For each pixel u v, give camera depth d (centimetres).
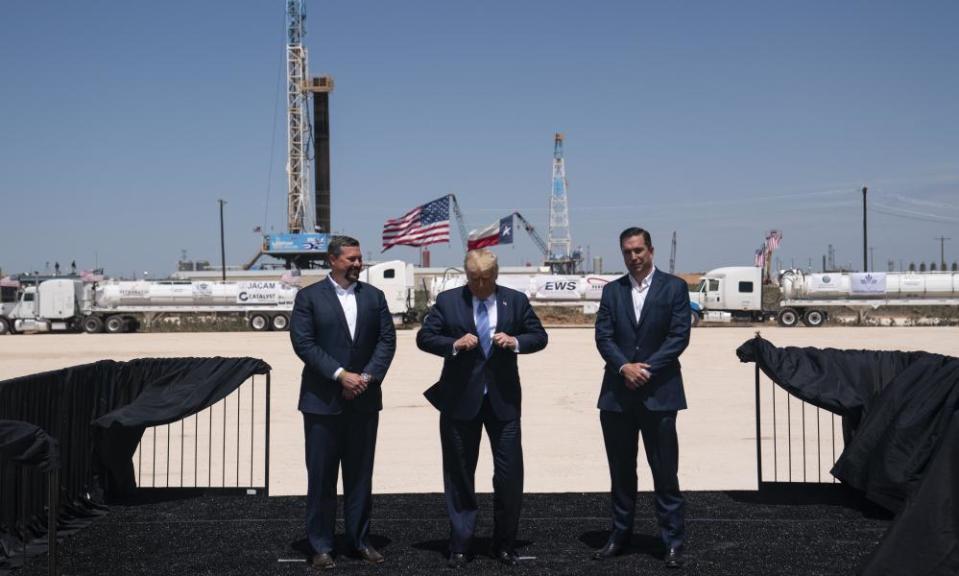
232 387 709
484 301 555
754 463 914
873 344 2647
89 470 686
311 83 8750
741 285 4122
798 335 3231
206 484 834
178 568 541
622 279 570
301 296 567
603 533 614
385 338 573
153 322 4319
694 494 721
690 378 1778
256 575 529
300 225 8775
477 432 557
